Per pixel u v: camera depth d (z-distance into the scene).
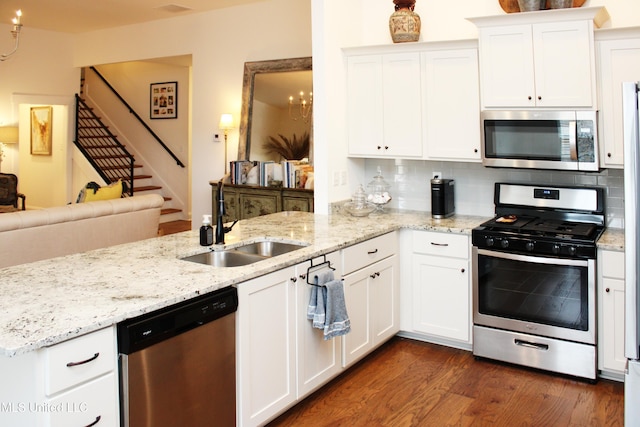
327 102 4.14
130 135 10.07
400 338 4.12
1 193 8.31
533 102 3.53
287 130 6.68
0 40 8.31
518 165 3.63
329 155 4.21
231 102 7.25
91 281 2.40
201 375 2.33
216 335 2.38
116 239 4.79
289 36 6.66
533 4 3.45
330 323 2.91
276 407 2.76
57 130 9.62
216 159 7.53
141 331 2.04
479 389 3.27
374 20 4.55
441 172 4.36
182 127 9.37
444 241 3.76
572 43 3.37
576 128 3.38
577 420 2.89
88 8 7.16
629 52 3.27
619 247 3.13
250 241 3.30
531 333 3.45
